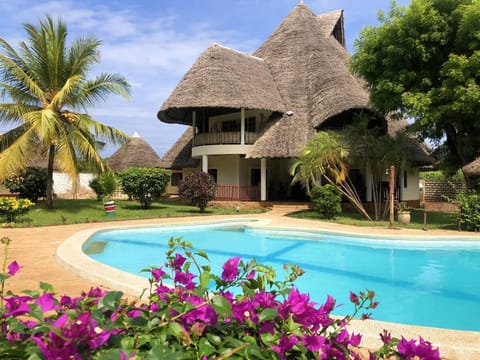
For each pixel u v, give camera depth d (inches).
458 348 125.2
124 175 751.7
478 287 287.0
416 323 215.3
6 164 580.7
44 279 226.1
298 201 862.5
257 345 56.8
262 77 917.8
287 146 781.9
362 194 816.9
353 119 794.8
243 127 842.2
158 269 84.5
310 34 1009.5
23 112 641.0
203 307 62.0
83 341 50.4
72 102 666.2
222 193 866.8
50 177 680.4
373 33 626.8
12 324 60.2
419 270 336.8
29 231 446.0
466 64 514.0
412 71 584.4
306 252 409.7
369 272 329.7
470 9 506.9
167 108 838.5
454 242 424.5
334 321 70.8
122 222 548.4
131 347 55.0
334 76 855.1
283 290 71.4
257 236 504.1
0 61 603.8
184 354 52.8
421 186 1111.6
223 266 74.7
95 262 255.4
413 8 563.8
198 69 861.2
